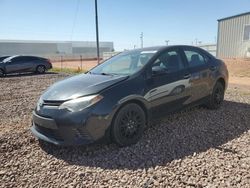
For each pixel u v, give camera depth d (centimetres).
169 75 462
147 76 434
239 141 410
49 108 389
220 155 362
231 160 345
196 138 428
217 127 477
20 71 1811
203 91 538
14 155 388
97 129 373
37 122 405
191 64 519
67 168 345
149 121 437
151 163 348
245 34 2289
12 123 551
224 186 286
